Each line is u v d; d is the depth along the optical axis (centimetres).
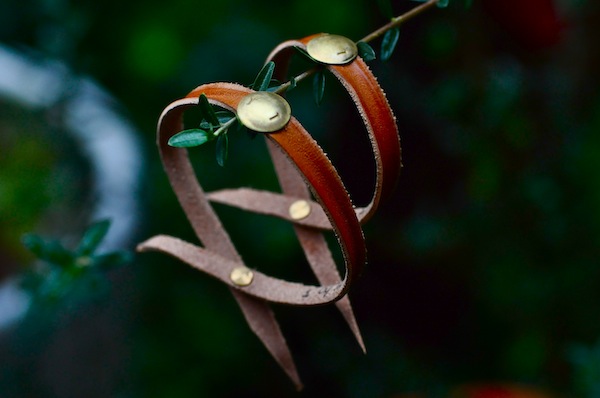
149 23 134
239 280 65
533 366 126
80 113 130
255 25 133
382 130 61
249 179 125
